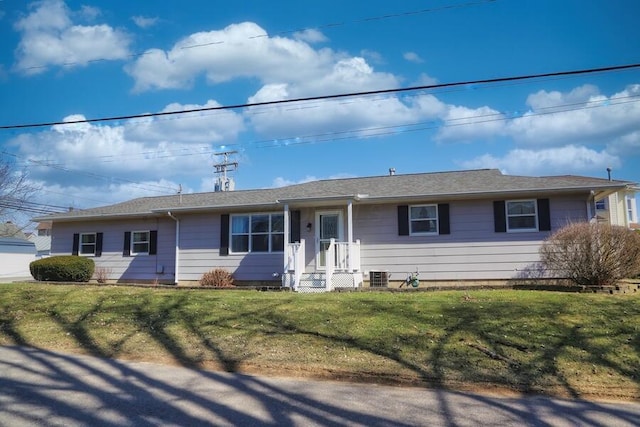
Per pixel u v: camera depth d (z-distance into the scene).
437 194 15.62
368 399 5.77
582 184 14.72
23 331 9.73
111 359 7.73
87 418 5.04
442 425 4.93
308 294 13.02
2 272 37.75
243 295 12.84
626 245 12.44
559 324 8.79
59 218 21.23
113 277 20.31
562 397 5.96
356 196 15.70
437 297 11.59
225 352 7.91
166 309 11.00
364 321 9.34
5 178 30.36
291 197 16.50
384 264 16.36
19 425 4.84
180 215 19.09
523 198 15.42
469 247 15.70
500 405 5.60
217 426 4.82
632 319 9.03
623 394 6.05
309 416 5.14
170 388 6.16
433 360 7.27
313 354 7.68
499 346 7.78
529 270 15.11
